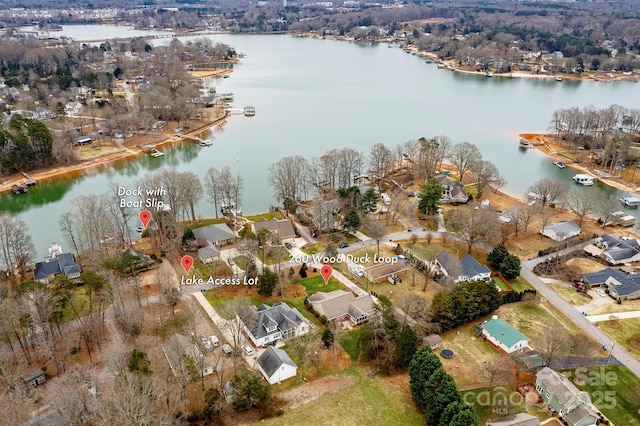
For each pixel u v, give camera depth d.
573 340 87.44
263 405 73.50
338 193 147.75
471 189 162.75
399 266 111.00
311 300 98.00
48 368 80.38
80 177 179.62
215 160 193.38
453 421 64.56
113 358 73.88
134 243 126.81
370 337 84.00
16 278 109.44
